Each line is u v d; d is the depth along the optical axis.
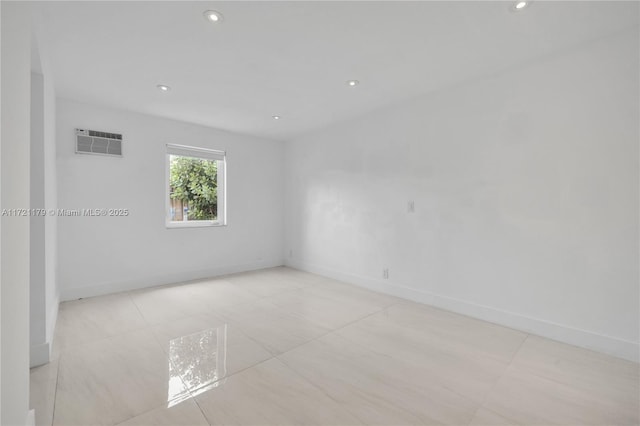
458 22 1.88
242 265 4.64
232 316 2.80
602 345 2.10
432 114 3.06
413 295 3.27
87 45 2.11
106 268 3.40
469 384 1.75
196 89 2.89
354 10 1.75
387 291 3.53
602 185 2.09
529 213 2.43
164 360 2.00
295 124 4.11
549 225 2.33
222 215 4.52
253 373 1.86
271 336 2.38
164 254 3.85
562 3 1.70
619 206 2.03
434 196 3.07
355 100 3.23
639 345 1.96
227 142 4.44
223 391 1.67
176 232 3.95
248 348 2.18
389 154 3.48
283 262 5.17
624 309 2.02
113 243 3.44
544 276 2.37
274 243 5.06
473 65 2.46
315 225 4.54
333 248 4.24
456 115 2.87
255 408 1.54
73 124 3.15
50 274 2.27
